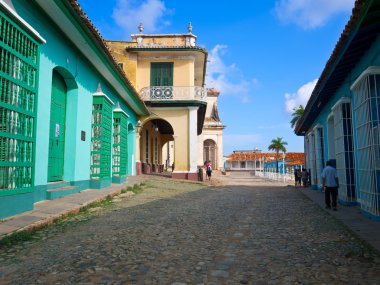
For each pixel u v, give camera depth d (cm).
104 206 1003
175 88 2309
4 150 678
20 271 430
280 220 843
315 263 475
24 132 741
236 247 567
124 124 1728
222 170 4856
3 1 703
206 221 810
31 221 686
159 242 589
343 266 461
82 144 1217
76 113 1154
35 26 854
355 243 589
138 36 2398
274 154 6731
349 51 832
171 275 423
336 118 1149
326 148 1441
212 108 5097
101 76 1410
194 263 474
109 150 1453
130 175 2153
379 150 788
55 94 1079
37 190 888
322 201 1259
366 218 837
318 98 1298
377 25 703
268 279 414
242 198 1412
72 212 845
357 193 1005
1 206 669
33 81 771
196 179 2286
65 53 1039
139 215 866
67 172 1144
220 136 4938
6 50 670
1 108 661
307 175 2202
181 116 2327
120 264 462
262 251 542
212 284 396
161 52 2380
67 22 936
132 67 2362
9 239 564
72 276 414
